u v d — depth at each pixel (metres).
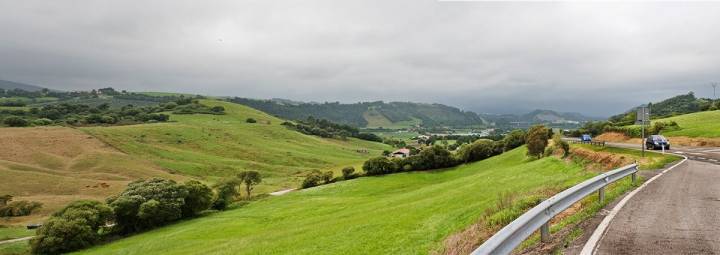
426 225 18.08
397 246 15.40
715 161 29.55
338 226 27.09
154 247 44.66
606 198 14.15
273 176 132.50
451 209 22.34
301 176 127.69
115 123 185.75
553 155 56.84
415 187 73.38
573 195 11.09
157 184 69.81
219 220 61.28
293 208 60.25
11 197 84.12
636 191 15.49
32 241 53.50
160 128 175.88
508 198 15.47
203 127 193.25
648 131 74.00
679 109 175.62
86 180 106.31
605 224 10.18
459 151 90.12
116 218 64.00
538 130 64.44
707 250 7.94
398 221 21.28
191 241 44.84
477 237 11.86
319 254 17.77
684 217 10.84
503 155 81.69
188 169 131.50
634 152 40.81
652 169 24.30
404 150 167.75
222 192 77.88
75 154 127.19
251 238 33.44
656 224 10.08
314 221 39.66
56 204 85.25
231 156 156.12
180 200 67.38
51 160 119.19
